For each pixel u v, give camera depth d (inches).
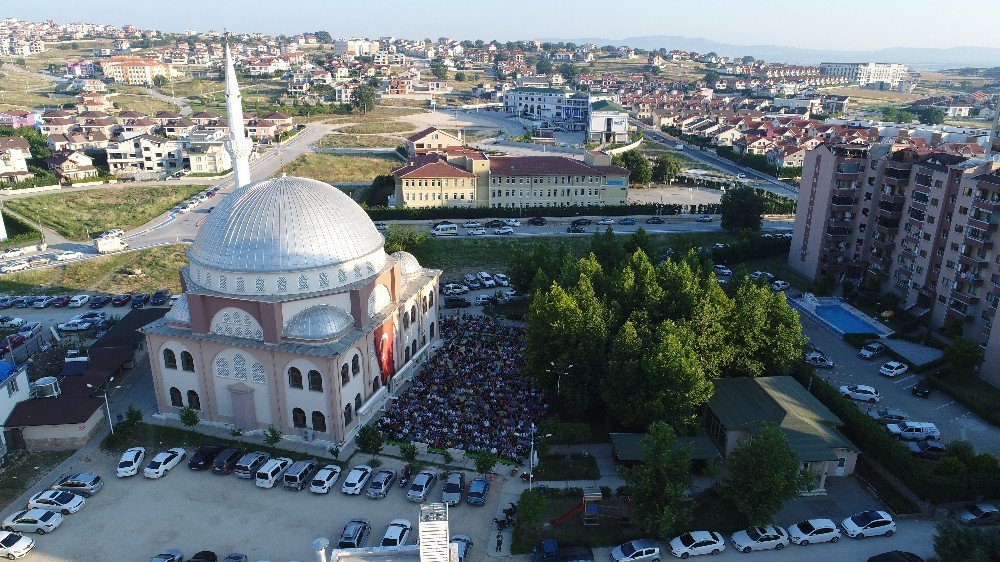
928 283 4286.4
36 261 5438.0
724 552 2402.8
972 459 2704.2
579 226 6545.3
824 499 2709.2
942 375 3676.2
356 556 1675.7
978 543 2153.1
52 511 2519.7
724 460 2896.2
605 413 3206.2
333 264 3053.6
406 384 3572.8
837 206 4931.1
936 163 4271.7
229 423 3176.7
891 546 2436.0
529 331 3415.4
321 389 2970.0
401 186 6766.7
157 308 4414.4
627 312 3587.6
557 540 2417.6
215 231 3058.6
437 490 2726.4
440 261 5664.4
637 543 2363.4
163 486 2751.0
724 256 5600.4
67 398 3134.8
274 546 2422.5
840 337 4244.6
